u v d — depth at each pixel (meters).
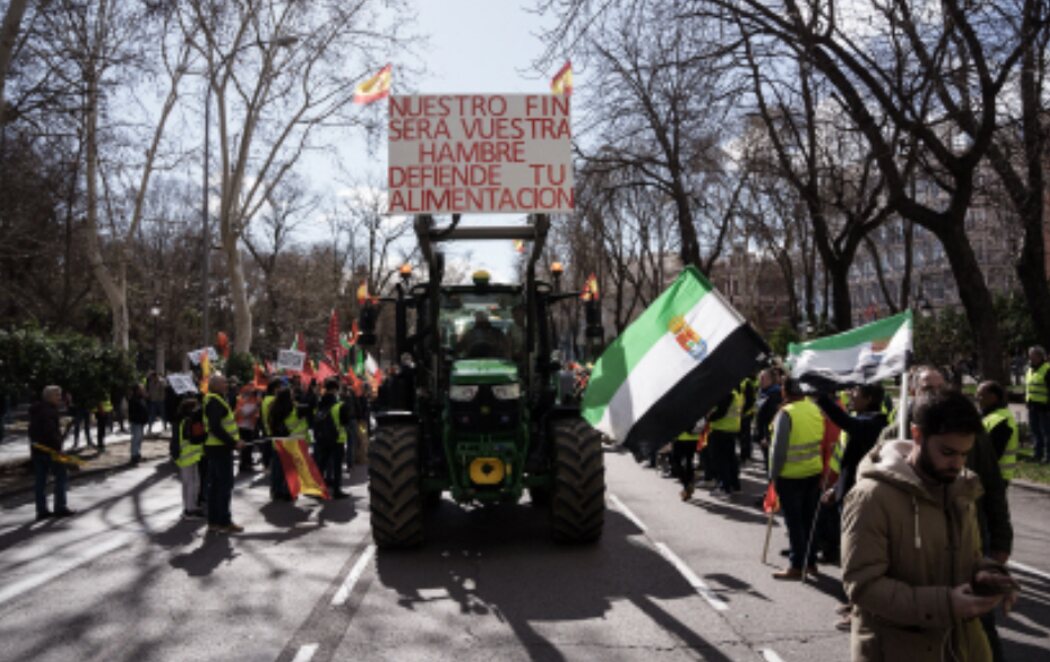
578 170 20.77
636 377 7.75
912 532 2.88
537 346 10.34
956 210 14.73
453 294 10.31
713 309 7.55
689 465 11.78
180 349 55.31
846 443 6.48
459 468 8.88
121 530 10.32
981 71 12.66
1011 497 11.43
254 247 52.28
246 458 16.95
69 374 18.08
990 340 14.90
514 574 7.72
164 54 20.55
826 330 35.16
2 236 19.83
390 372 11.98
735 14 14.34
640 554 8.45
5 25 14.68
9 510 12.15
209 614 6.54
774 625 6.01
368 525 10.55
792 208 21.19
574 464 8.70
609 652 5.51
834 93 14.83
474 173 9.12
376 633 6.01
